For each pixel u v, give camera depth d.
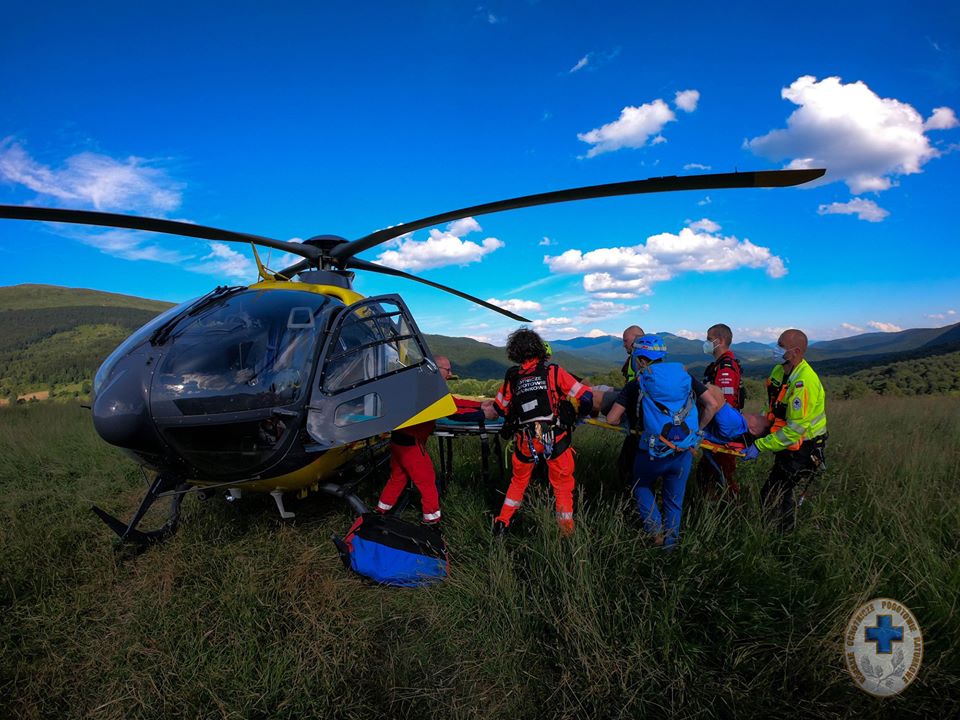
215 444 2.75
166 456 2.77
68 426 7.70
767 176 2.30
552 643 2.22
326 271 3.79
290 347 2.91
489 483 4.26
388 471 4.51
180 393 2.67
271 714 1.89
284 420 2.78
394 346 3.56
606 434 5.56
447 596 2.60
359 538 2.88
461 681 2.07
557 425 3.05
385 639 2.36
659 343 2.87
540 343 3.16
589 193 2.70
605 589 2.33
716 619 2.12
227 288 3.44
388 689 1.97
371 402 2.97
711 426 3.17
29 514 3.93
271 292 3.30
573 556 2.42
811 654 1.93
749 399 11.68
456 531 3.27
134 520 3.04
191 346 2.84
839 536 2.62
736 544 2.55
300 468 2.93
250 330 2.93
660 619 2.11
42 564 2.97
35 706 1.96
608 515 2.95
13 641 2.38
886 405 9.54
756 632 2.07
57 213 2.70
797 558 2.56
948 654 1.89
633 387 2.99
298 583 2.68
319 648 2.16
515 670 2.08
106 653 2.27
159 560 2.95
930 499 3.11
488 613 2.42
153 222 2.92
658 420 2.75
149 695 1.97
